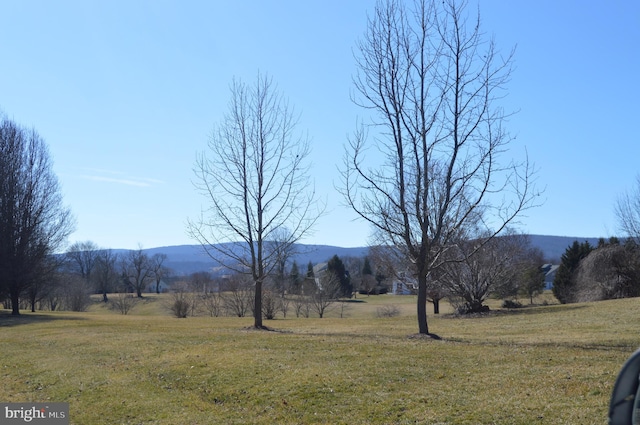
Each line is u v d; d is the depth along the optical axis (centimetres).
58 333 2250
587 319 2347
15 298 3972
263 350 1397
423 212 1681
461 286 3266
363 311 6125
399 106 1642
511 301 3891
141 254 8000
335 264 7231
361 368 1105
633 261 4144
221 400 998
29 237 4009
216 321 3152
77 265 8112
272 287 4672
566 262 5100
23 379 1333
